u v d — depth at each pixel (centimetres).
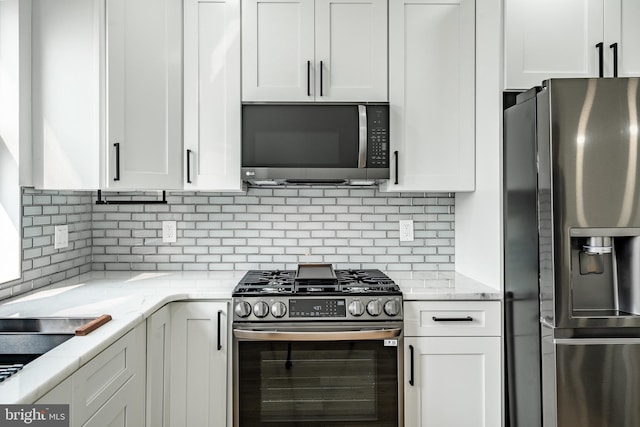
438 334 217
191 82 238
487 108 231
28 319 165
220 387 214
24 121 203
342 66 242
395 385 212
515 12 217
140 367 180
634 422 182
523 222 202
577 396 181
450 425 217
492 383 218
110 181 206
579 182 179
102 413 143
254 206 278
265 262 278
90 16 205
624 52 219
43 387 108
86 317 167
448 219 279
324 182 260
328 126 236
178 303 214
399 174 241
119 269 277
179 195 277
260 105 235
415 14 242
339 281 231
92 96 205
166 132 230
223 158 239
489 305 219
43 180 207
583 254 192
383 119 236
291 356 210
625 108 179
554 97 179
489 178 230
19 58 199
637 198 179
